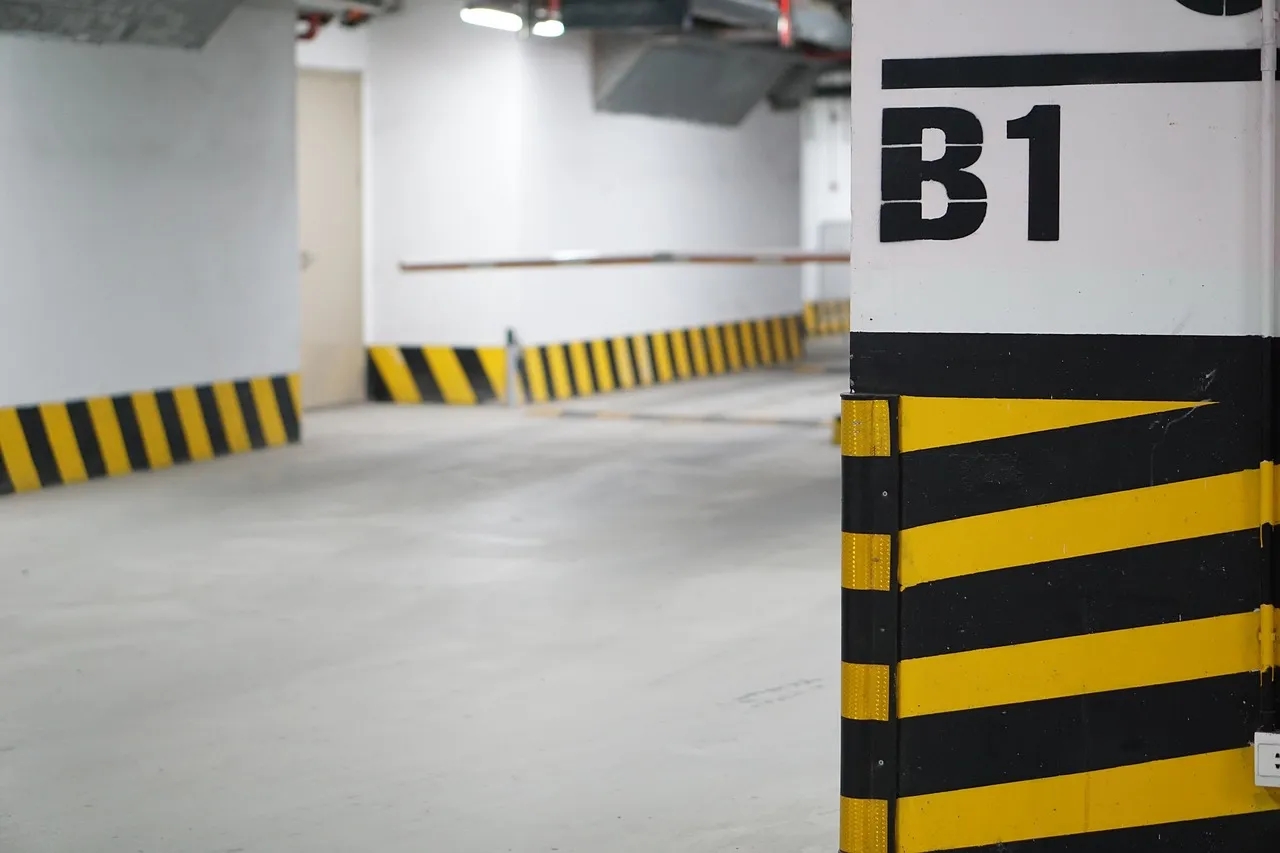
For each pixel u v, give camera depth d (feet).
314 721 15.80
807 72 59.88
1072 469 8.45
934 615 8.70
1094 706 8.54
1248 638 8.29
